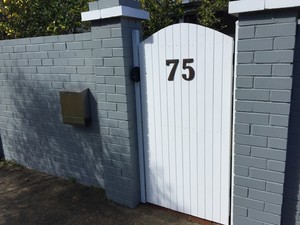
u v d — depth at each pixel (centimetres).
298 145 240
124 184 324
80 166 382
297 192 250
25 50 376
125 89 290
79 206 337
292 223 259
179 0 451
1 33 479
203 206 293
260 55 216
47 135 402
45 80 372
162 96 288
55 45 346
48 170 422
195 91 268
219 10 458
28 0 443
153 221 302
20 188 386
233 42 240
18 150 449
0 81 423
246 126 235
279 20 204
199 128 275
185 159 291
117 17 274
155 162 312
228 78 249
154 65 285
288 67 209
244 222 256
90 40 316
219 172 274
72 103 339
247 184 246
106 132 319
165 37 272
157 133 302
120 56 283
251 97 227
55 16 450
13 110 427
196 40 257
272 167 232
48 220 314
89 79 333
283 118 219
